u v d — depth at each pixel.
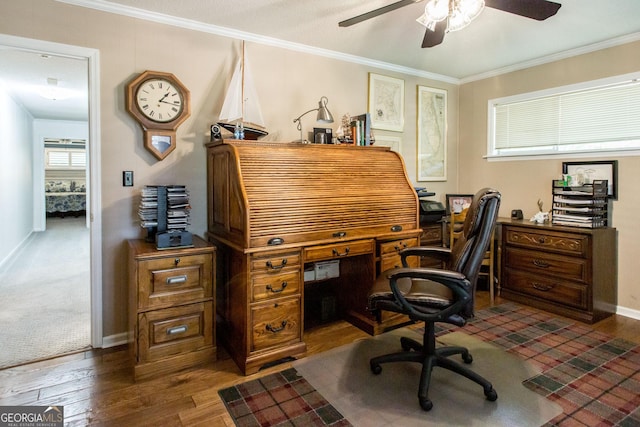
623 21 2.69
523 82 3.71
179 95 2.60
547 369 2.16
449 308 1.79
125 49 2.47
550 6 1.83
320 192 2.48
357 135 3.06
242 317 2.20
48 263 4.81
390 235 2.72
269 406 1.83
